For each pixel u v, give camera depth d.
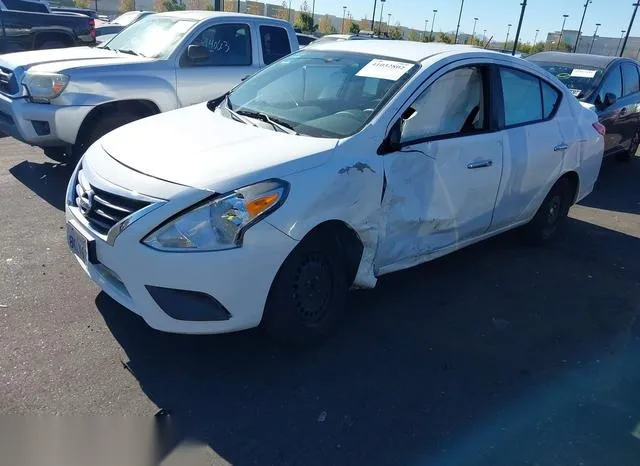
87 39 13.12
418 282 4.44
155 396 2.89
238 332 3.50
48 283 3.90
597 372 3.40
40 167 6.68
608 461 2.68
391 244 3.60
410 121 3.60
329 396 3.00
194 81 6.71
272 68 4.57
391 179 3.43
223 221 2.77
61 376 2.97
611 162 10.02
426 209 3.74
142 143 3.36
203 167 2.95
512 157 4.38
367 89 3.74
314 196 3.00
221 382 3.04
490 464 2.60
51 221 5.05
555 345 3.69
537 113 4.82
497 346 3.61
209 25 6.95
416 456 2.63
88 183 3.19
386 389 3.09
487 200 4.28
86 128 6.05
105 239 2.90
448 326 3.80
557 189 5.28
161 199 2.79
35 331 3.33
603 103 7.92
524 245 5.45
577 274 4.88
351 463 2.56
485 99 4.22
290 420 2.80
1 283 3.85
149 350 3.25
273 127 3.60
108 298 3.75
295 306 3.15
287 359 3.27
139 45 7.06
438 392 3.10
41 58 6.34
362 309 3.92
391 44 4.39
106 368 3.06
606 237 5.96
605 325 4.01
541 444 2.76
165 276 2.77
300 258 3.08
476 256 5.09
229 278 2.80
